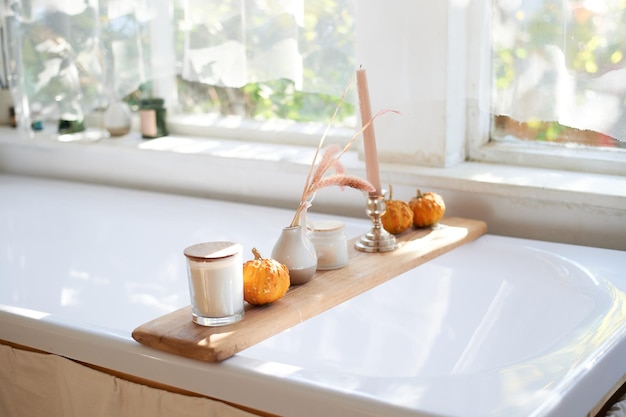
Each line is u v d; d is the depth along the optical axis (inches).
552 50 84.9
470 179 88.5
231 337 60.2
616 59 82.2
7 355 69.4
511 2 86.0
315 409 53.8
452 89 91.8
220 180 107.4
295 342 77.1
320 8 98.2
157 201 106.5
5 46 118.1
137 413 62.6
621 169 88.0
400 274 76.4
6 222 109.1
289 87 109.0
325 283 71.6
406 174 92.4
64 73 115.5
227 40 103.7
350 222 93.3
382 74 94.0
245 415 57.3
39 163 122.6
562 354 58.2
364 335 79.2
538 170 91.7
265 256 92.9
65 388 66.3
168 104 118.1
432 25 89.7
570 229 86.0
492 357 75.0
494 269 80.0
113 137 117.1
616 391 65.1
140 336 61.6
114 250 104.0
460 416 49.4
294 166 99.3
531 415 49.3
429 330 80.0
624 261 78.0
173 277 99.2
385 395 52.2
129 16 110.9
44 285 106.7
